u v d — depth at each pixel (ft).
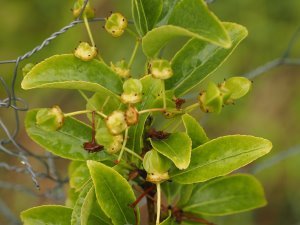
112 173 1.17
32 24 3.17
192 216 1.40
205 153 1.22
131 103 1.15
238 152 1.21
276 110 3.04
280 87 3.09
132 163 1.27
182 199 1.41
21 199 2.84
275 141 2.93
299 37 2.97
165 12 1.27
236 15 3.00
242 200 1.44
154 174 1.18
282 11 3.00
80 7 1.31
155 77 1.17
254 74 1.93
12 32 3.17
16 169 1.63
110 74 1.24
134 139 1.23
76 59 1.23
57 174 1.81
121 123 1.14
